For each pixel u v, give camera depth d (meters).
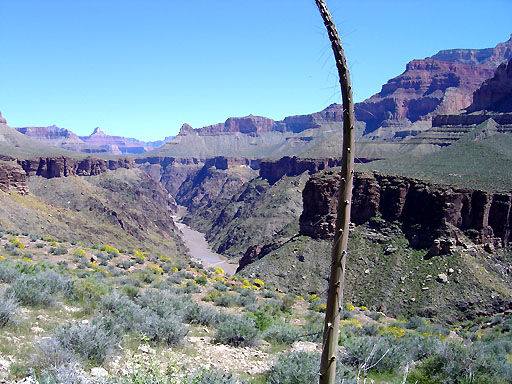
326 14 3.42
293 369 9.24
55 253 34.00
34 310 13.25
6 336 9.95
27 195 115.06
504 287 49.91
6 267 18.30
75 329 9.53
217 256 171.50
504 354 16.56
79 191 163.25
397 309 49.31
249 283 40.41
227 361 11.44
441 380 10.75
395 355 11.84
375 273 55.69
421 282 51.84
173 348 11.83
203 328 15.81
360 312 37.69
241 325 14.02
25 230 88.12
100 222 147.38
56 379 6.88
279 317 22.23
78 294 16.44
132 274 30.11
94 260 33.06
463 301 47.84
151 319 12.47
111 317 12.10
